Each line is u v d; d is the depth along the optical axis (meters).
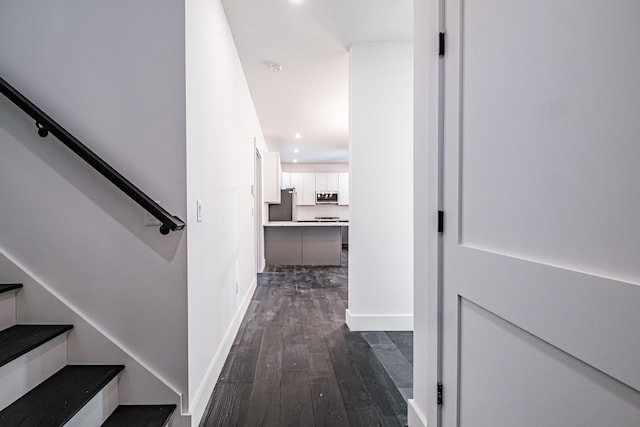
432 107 1.22
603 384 0.56
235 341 2.45
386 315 2.68
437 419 1.17
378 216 2.65
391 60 2.62
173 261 1.40
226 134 2.24
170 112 1.39
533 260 0.72
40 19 1.35
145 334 1.39
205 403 1.60
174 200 1.40
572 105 0.62
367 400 1.67
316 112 4.46
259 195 5.26
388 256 2.67
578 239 0.61
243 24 2.34
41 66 1.35
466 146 1.01
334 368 2.02
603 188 0.56
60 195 1.36
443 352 1.16
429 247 1.25
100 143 1.37
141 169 1.38
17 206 1.36
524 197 0.75
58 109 1.36
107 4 1.37
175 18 1.38
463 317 1.03
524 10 0.75
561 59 0.65
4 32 1.35
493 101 0.88
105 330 1.38
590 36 0.58
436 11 1.18
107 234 1.38
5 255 1.35
